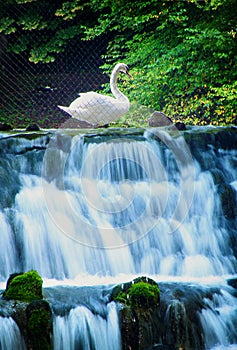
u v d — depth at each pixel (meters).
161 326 8.67
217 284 10.22
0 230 10.32
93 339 8.33
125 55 18.95
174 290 9.41
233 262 11.49
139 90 18.03
